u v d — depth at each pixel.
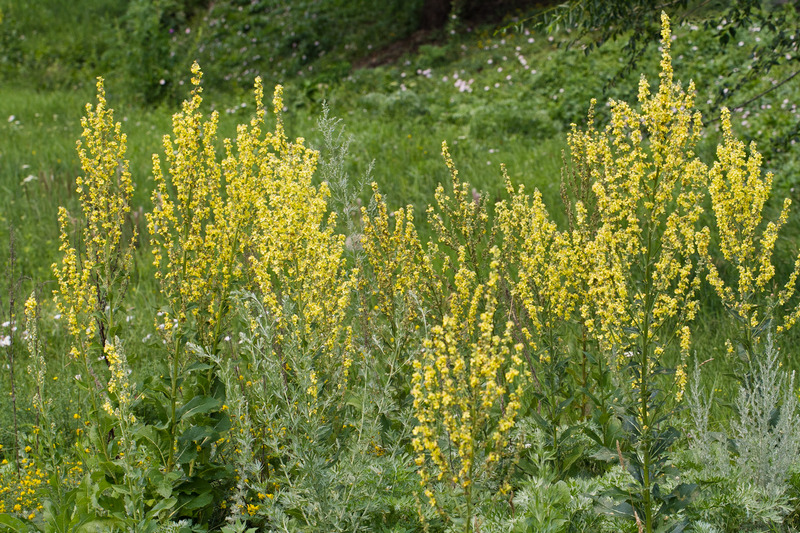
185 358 3.29
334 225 3.55
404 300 3.64
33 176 9.45
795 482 3.18
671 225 2.82
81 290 3.32
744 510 2.96
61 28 19.42
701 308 5.26
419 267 3.69
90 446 3.61
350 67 14.95
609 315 2.81
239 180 3.42
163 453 3.18
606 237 2.79
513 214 3.80
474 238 3.83
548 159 8.80
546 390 3.42
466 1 15.56
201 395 3.31
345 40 16.11
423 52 14.50
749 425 3.38
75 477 3.62
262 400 3.17
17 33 19.12
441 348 2.46
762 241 3.37
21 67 17.36
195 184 3.35
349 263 4.19
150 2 16.97
